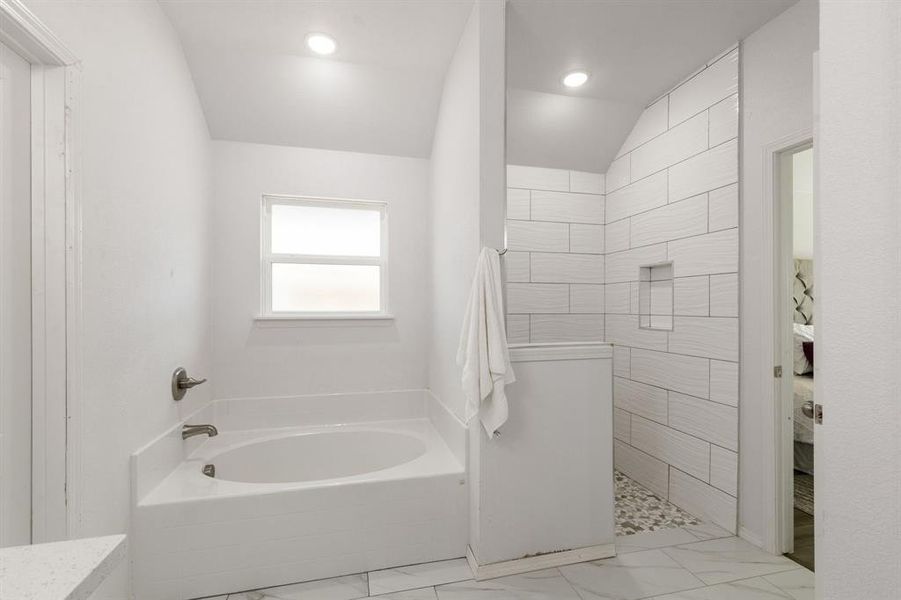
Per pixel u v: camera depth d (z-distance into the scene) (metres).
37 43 1.07
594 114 2.24
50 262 1.15
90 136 1.29
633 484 2.56
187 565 1.57
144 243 1.64
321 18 1.91
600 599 1.55
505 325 1.76
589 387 1.85
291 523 1.67
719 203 2.07
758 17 1.85
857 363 0.65
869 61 0.63
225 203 2.46
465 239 1.94
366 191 2.68
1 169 1.04
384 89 2.36
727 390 2.04
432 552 1.81
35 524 1.13
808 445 2.65
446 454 2.07
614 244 2.31
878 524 0.62
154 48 1.73
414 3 1.82
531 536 1.76
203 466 1.98
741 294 1.99
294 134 2.50
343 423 2.62
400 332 2.73
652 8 1.79
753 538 1.92
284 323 2.55
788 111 1.79
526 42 2.00
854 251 0.65
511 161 2.16
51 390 1.15
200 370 2.25
